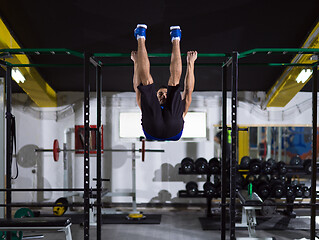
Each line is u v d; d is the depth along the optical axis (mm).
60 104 5133
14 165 5074
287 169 4434
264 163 4461
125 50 3588
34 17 3066
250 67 4039
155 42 3416
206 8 2904
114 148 5086
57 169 5102
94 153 5082
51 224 2295
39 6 2924
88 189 2041
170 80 1871
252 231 3414
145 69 1784
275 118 5102
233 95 2025
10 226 2271
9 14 3029
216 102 5102
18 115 5113
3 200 3836
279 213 4684
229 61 2273
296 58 3430
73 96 5145
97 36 3332
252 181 4438
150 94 1779
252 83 4688
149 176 5082
